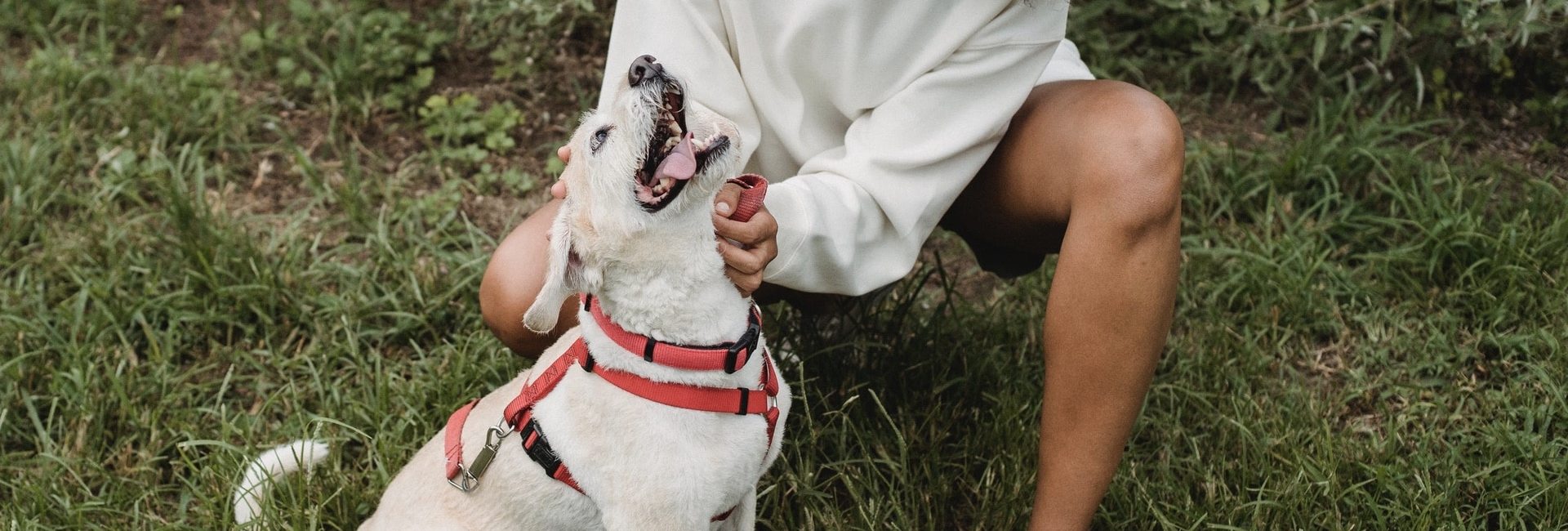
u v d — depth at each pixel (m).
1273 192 3.76
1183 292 3.53
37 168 4.01
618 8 2.74
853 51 2.55
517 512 2.37
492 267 2.72
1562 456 2.91
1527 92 4.21
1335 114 4.05
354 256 3.86
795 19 2.55
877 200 2.54
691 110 2.23
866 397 3.11
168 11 4.86
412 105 4.41
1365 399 3.21
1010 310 3.54
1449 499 2.79
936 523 2.89
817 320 3.21
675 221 2.13
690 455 2.21
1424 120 4.13
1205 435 3.07
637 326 2.21
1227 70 4.39
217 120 4.30
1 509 3.04
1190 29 4.40
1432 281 3.49
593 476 2.26
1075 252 2.44
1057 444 2.54
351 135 4.30
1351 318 3.44
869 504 2.83
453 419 2.50
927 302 3.60
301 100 4.47
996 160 2.69
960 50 2.55
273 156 4.25
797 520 2.90
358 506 2.96
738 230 2.24
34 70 4.50
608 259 2.18
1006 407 3.06
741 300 2.29
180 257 3.72
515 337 2.74
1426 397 3.17
